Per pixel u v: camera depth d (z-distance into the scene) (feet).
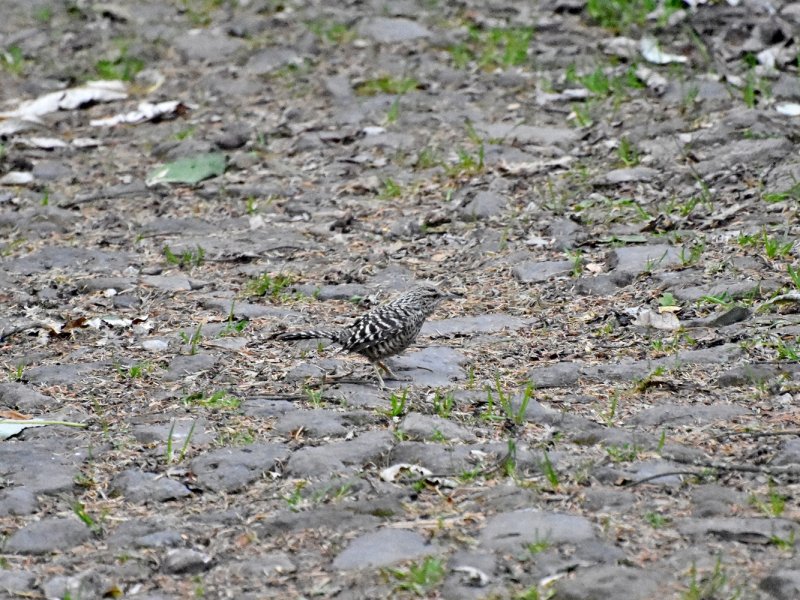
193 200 54.70
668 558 25.21
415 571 24.99
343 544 26.73
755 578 24.20
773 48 62.39
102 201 55.01
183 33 73.92
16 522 28.45
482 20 71.82
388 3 75.36
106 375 37.47
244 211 53.21
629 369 35.27
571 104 60.70
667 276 42.06
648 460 29.50
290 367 37.50
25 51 73.82
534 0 74.08
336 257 47.73
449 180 53.93
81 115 65.46
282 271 46.37
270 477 30.19
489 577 24.85
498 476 29.35
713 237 45.01
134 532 27.68
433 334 39.68
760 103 56.85
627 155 53.47
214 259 48.08
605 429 31.30
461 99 62.59
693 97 58.13
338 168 56.49
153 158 59.72
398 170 55.72
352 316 41.78
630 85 61.21
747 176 49.98
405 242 48.70
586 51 66.64
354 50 69.67
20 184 57.26
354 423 32.83
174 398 35.45
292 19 74.38
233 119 62.95
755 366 34.37
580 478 28.86
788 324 37.27
